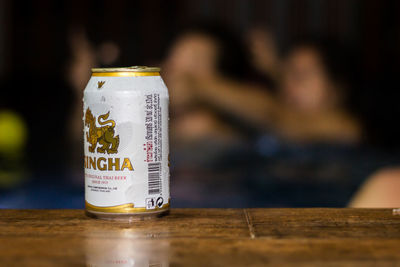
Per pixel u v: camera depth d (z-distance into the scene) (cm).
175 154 532
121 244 66
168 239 68
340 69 624
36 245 66
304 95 599
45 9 739
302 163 504
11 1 740
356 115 618
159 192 79
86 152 80
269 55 616
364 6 723
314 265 58
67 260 61
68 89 707
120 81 77
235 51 602
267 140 572
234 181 448
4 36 745
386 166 488
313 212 82
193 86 581
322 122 590
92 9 734
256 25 720
